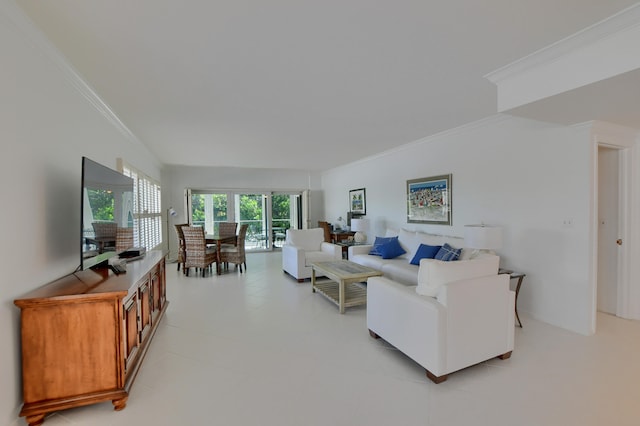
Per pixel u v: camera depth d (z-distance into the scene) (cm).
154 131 427
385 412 192
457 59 229
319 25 184
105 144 337
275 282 530
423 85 277
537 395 207
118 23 180
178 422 184
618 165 347
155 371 241
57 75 228
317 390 216
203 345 286
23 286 187
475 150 411
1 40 167
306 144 533
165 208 793
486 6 167
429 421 183
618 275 352
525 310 353
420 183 515
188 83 268
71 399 186
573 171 307
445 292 223
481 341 238
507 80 254
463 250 383
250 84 272
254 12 170
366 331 317
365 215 703
